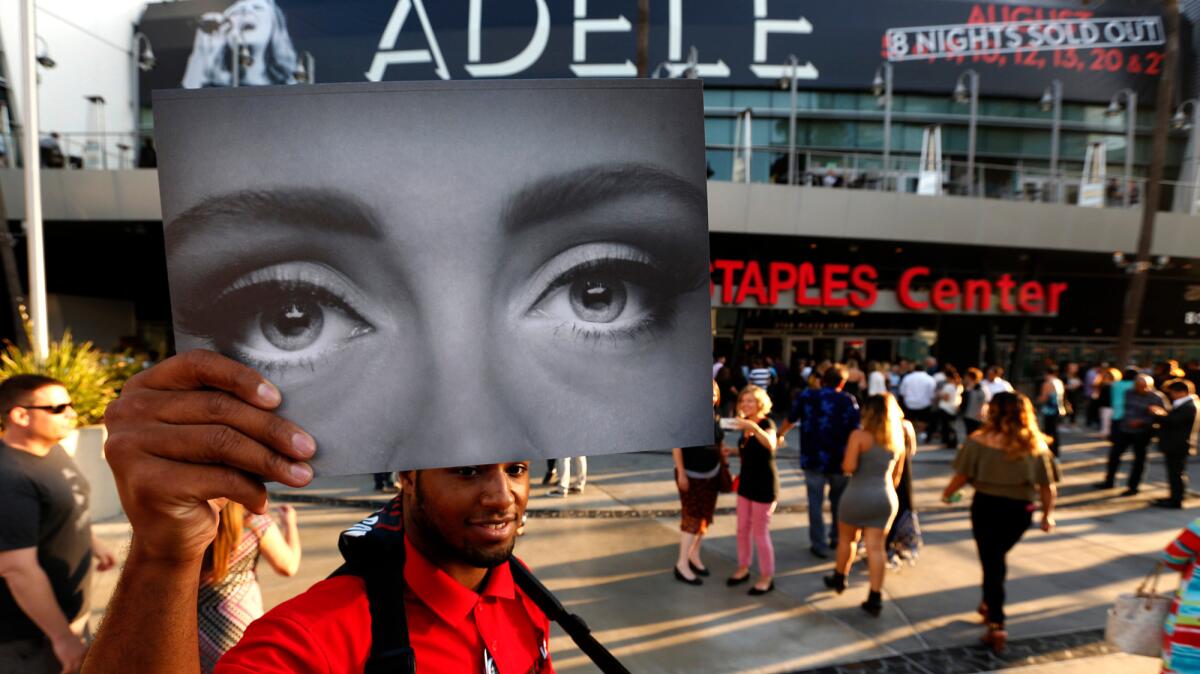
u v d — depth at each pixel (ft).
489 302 2.38
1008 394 12.14
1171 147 61.31
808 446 17.10
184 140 2.17
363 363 2.28
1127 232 50.31
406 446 2.29
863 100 57.98
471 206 2.36
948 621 13.10
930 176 50.93
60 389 6.57
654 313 2.54
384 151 2.30
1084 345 61.77
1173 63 32.14
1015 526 11.86
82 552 6.86
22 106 22.06
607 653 3.41
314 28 57.67
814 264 58.95
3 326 53.57
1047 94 55.72
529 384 2.40
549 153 2.43
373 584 2.76
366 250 2.28
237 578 6.13
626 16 56.24
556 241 2.44
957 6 58.03
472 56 56.65
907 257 58.95
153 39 59.52
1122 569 16.49
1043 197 52.54
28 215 21.80
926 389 36.68
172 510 2.06
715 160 53.93
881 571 13.25
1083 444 37.29
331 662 2.57
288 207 2.23
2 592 6.18
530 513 20.66
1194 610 7.25
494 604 3.16
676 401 2.55
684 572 14.98
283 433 2.05
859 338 60.18
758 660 11.47
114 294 65.77
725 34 56.29
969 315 59.72
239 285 2.20
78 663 6.30
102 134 47.42
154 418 2.06
